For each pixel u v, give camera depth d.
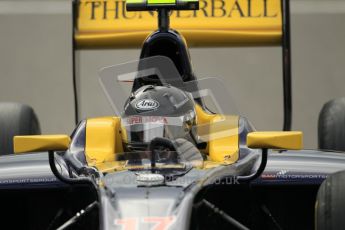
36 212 21.64
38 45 49.69
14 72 47.31
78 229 19.22
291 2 54.38
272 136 17.91
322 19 51.62
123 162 19.36
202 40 28.89
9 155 23.03
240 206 21.05
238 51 50.31
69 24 51.62
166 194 16.88
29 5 54.47
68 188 20.55
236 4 28.95
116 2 29.20
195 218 17.09
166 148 19.20
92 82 46.72
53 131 41.50
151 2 22.95
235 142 21.33
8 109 25.30
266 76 46.91
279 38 28.61
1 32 50.94
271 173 20.44
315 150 22.89
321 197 17.78
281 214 21.62
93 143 21.62
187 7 22.88
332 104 25.38
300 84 45.44
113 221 16.05
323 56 47.97
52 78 46.84
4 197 21.66
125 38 29.02
